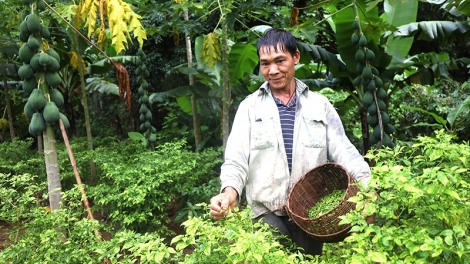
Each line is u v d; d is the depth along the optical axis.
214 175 5.72
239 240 1.61
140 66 6.17
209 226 1.81
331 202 2.31
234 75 6.30
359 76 5.13
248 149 2.49
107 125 10.67
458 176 1.65
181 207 4.79
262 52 2.39
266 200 2.45
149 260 1.75
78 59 6.23
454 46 9.66
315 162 2.44
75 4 4.40
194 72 6.15
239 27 7.05
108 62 7.64
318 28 6.17
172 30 5.64
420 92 8.06
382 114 4.93
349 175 2.21
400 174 1.64
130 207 3.86
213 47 4.94
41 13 4.98
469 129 6.57
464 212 1.69
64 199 3.11
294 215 2.19
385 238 1.56
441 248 1.45
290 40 2.38
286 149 2.45
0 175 3.05
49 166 3.73
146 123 6.22
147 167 4.04
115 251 2.22
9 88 8.95
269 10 4.89
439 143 1.86
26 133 9.69
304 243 2.50
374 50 5.18
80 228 2.68
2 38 6.20
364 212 1.68
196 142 6.86
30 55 3.61
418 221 1.76
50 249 2.50
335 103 7.03
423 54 5.89
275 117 2.45
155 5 4.98
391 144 4.88
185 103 7.82
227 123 5.09
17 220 2.85
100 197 4.10
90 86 8.73
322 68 7.30
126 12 3.58
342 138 2.48
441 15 9.23
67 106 7.95
